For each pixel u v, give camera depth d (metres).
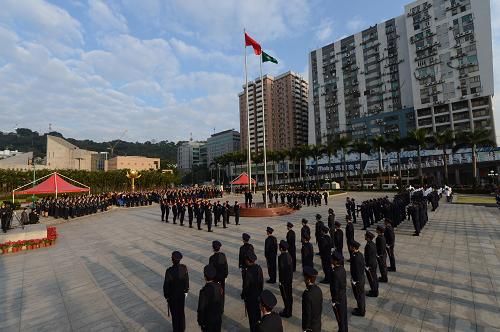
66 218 27.06
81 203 30.17
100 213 32.31
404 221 20.28
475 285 8.38
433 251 12.14
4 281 10.11
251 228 19.28
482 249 12.30
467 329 6.01
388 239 9.82
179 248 14.11
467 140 46.91
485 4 70.75
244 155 85.44
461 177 66.75
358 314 6.77
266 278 9.57
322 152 66.88
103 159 133.00
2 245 14.49
